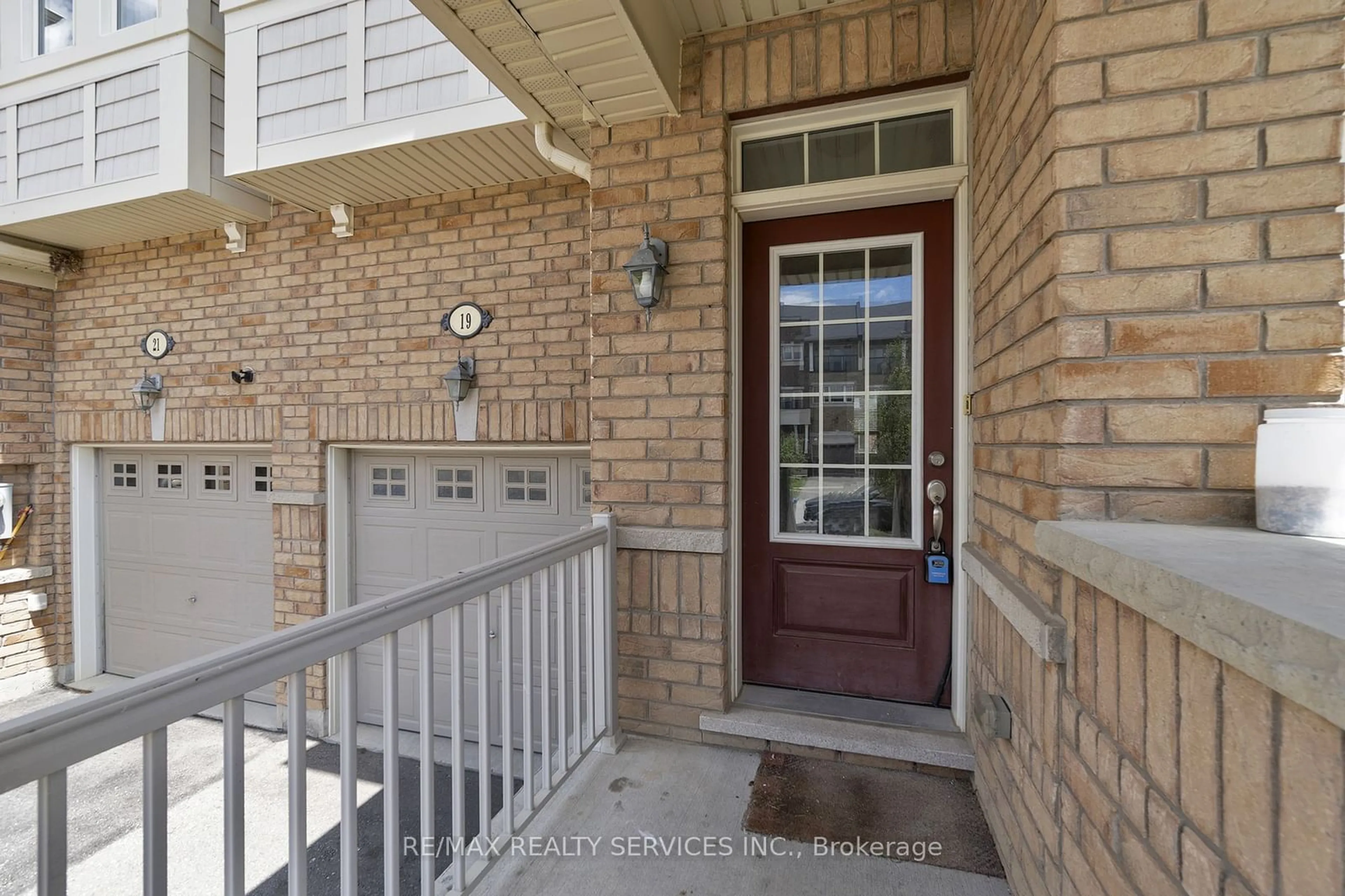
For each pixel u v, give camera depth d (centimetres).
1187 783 79
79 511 462
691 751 215
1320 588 66
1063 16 117
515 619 367
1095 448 114
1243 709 69
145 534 458
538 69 205
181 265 411
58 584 460
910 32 203
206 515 440
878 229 231
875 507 236
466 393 338
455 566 376
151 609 457
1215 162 108
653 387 227
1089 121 115
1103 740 102
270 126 314
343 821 109
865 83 207
